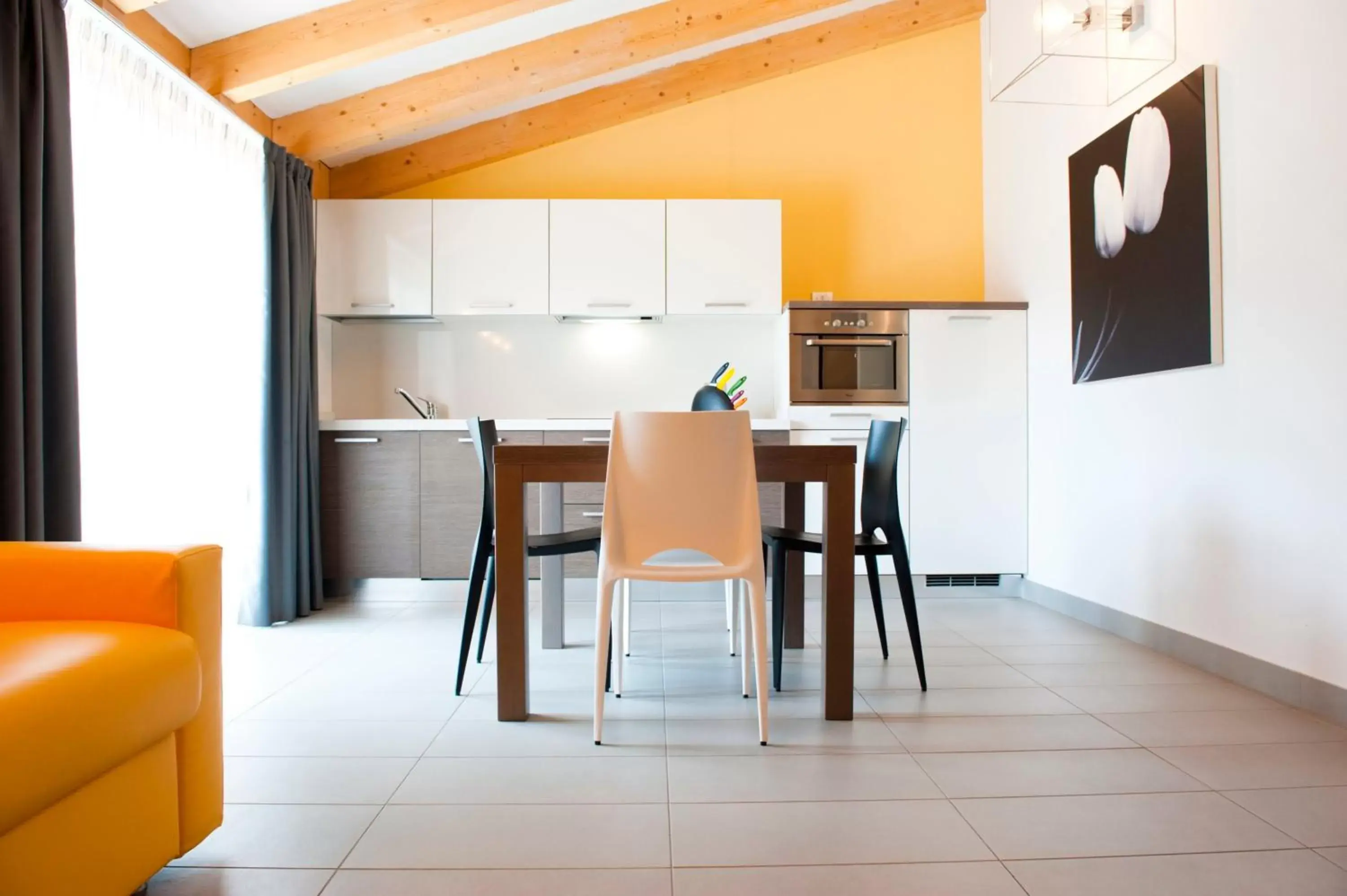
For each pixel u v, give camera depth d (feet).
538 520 13.01
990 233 14.49
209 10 9.59
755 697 7.71
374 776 5.82
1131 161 9.93
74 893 3.60
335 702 7.57
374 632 10.60
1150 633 9.69
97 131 8.14
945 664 8.88
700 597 13.12
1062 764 6.03
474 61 12.23
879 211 14.79
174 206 9.50
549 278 13.26
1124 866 4.56
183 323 9.72
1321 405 7.22
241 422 11.01
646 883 4.35
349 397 14.37
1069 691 7.90
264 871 4.49
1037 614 11.75
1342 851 4.75
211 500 10.55
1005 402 13.01
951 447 13.00
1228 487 8.41
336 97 12.25
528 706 7.45
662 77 14.32
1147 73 9.63
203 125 10.07
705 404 10.47
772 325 14.58
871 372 13.05
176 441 9.62
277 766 6.00
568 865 4.53
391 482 12.69
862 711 7.29
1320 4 7.15
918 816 5.17
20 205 6.66
